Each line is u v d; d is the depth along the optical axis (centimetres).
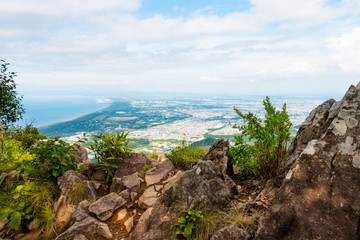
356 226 207
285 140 401
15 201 400
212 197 331
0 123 611
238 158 473
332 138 277
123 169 521
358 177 232
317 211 226
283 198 253
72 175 451
